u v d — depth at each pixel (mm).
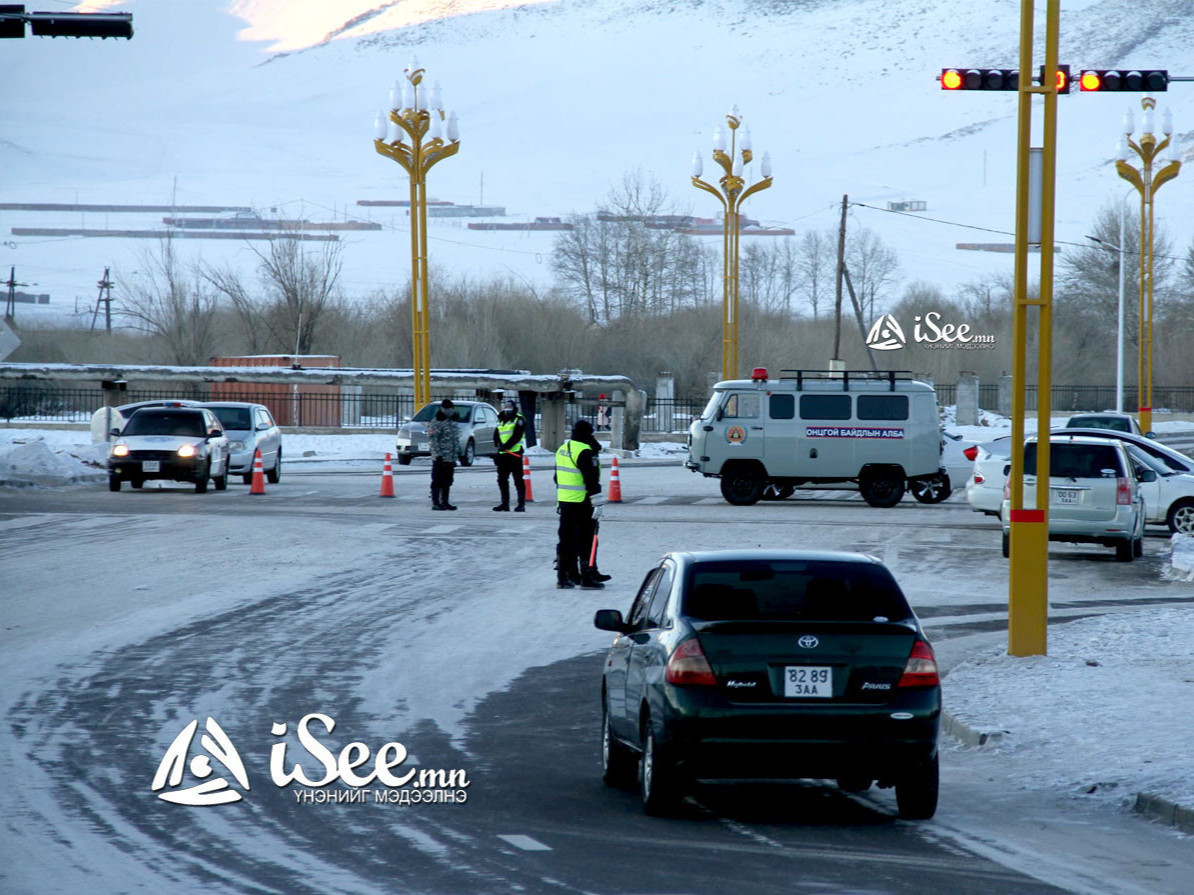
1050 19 36500
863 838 21328
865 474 83625
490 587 49531
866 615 22406
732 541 62969
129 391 156000
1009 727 28906
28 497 82562
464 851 20094
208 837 20672
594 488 49219
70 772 24609
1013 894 18078
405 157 112875
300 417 160250
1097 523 57875
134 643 38094
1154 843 21172
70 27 53969
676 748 21344
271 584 49438
